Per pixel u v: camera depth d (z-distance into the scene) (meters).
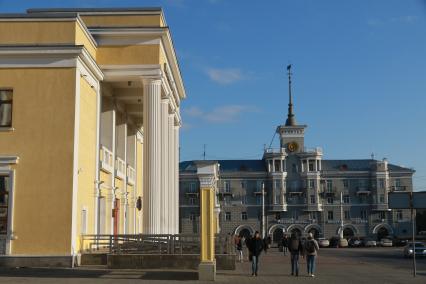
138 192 42.25
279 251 62.78
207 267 19.67
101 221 30.97
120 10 30.75
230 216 111.12
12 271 21.94
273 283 19.50
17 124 24.45
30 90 24.64
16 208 23.92
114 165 32.66
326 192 110.19
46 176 24.09
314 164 110.75
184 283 18.48
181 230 110.31
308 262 23.16
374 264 34.22
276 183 110.31
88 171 26.78
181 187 111.75
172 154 37.12
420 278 22.58
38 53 24.62
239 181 112.31
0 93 24.73
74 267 23.53
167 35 29.36
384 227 108.50
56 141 24.33
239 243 34.78
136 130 41.03
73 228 23.92
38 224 23.81
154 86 28.91
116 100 33.44
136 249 24.34
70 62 24.75
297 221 109.94
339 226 109.00
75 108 24.55
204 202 20.06
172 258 23.31
